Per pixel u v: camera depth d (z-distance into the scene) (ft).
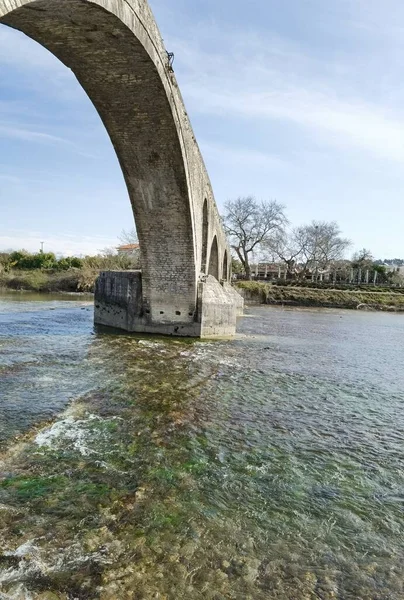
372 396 38.58
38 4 24.49
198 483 20.88
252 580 14.71
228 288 115.96
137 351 51.24
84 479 20.35
